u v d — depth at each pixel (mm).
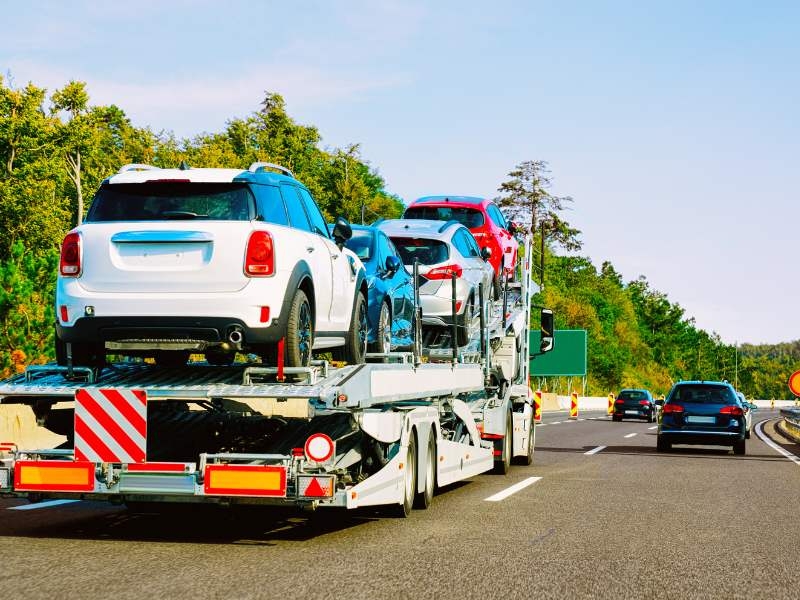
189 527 10359
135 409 9094
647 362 167875
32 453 9352
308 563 8258
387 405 10891
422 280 16141
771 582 7938
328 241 11398
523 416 19109
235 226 9492
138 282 9398
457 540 9672
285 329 9594
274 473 8922
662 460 22281
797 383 32062
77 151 66688
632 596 7273
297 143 92062
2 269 23703
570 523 11109
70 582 7293
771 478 17906
